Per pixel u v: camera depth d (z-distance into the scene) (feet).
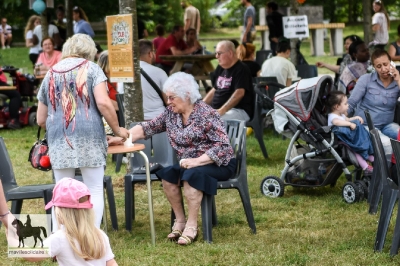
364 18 56.18
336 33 92.02
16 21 123.34
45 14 59.88
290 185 30.27
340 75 41.22
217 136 23.18
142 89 34.42
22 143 44.80
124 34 29.81
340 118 29.22
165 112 23.91
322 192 30.94
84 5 107.96
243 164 24.26
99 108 21.25
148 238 24.45
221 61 36.76
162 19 136.77
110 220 27.02
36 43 64.85
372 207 26.94
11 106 50.26
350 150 29.27
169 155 26.71
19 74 51.75
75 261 14.89
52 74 21.50
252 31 67.51
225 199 29.76
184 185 23.20
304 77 49.49
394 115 31.35
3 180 23.65
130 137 22.81
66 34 65.00
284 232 24.79
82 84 21.20
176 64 57.52
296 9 51.13
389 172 23.65
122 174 34.88
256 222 26.37
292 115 29.81
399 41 51.06
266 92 41.39
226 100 37.17
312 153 29.55
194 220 23.45
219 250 22.45
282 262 21.30
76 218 14.88
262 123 41.75
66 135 21.20
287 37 50.93
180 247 23.02
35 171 36.63
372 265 20.88
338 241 23.47
